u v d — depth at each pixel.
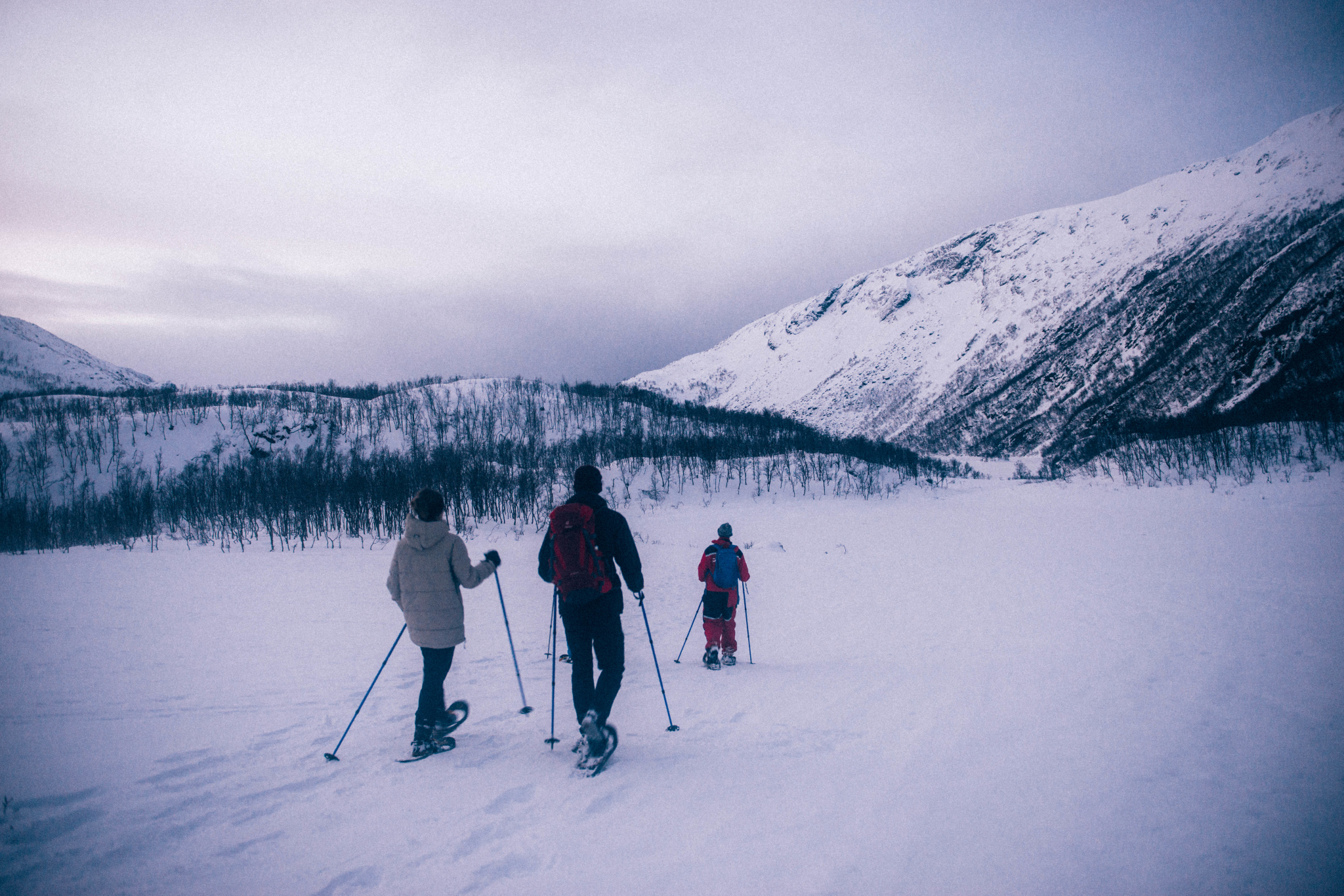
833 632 9.16
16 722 4.74
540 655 7.53
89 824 3.19
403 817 3.41
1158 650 7.04
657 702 5.73
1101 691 5.70
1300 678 5.80
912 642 8.23
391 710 5.35
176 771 3.88
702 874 2.89
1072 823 3.38
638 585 4.54
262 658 7.09
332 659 7.09
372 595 12.02
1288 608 8.66
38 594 12.12
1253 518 20.75
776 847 3.14
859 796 3.72
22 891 2.58
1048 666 6.63
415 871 2.88
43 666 6.58
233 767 3.99
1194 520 21.45
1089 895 2.71
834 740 4.69
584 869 2.91
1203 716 4.96
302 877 2.80
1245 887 2.76
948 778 3.97
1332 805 3.48
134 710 5.08
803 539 22.78
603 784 3.87
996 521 26.97
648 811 3.52
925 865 2.98
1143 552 15.41
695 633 9.34
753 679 6.62
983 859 3.02
